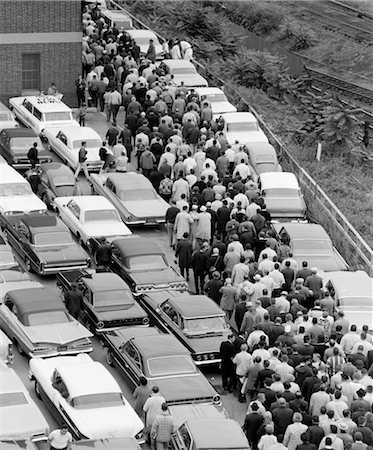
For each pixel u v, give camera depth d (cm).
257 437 3300
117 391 3428
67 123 5934
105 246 4516
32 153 5456
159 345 3716
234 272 4250
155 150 5462
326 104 7219
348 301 4219
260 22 9825
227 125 5972
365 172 6531
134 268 4406
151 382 3566
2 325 4009
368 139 6856
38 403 3619
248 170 5328
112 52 6981
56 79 6750
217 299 4219
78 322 3938
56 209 5028
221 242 4634
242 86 8144
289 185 5212
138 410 3450
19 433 3241
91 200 4928
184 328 3909
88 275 4238
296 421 3209
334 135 6700
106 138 5753
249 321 3891
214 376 3909
